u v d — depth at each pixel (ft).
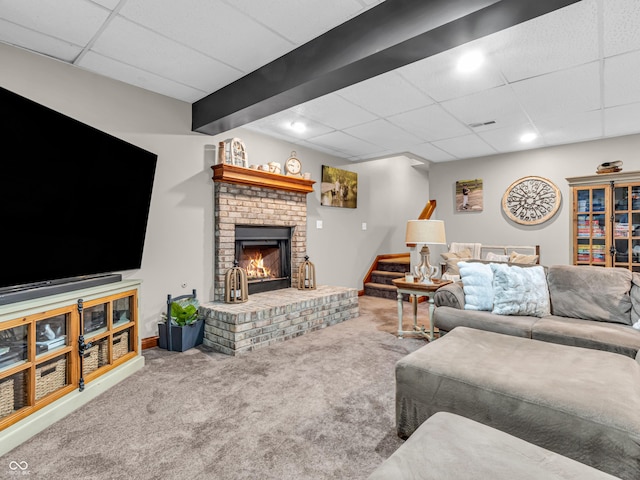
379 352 9.43
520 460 3.06
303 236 14.61
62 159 6.45
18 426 5.28
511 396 4.35
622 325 7.62
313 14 6.59
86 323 7.14
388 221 20.71
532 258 14.17
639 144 13.56
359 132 13.25
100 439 5.39
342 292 13.02
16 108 5.47
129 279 8.82
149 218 9.93
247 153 12.87
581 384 4.38
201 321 10.16
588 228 13.41
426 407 5.10
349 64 6.81
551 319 8.12
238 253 12.50
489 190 17.15
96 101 8.82
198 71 8.79
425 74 8.64
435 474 2.91
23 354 5.65
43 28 6.89
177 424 5.82
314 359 8.91
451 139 14.25
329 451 5.08
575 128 12.92
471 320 8.52
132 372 7.98
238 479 4.49
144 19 6.64
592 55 7.77
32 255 5.98
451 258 16.15
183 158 10.77
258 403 6.55
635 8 6.14
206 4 6.24
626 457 3.56
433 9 5.72
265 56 8.09
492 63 8.14
